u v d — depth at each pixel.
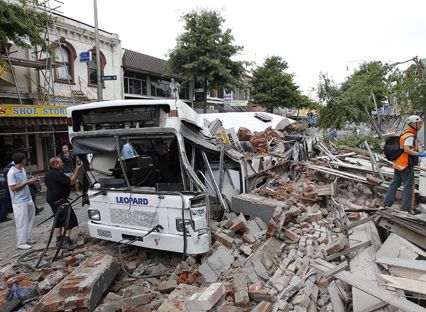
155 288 4.38
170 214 4.62
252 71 31.16
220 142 6.41
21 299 4.22
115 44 18.98
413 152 6.23
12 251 6.12
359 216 5.71
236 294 3.69
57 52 15.64
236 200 5.89
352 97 17.44
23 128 12.80
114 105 4.85
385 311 3.03
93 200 5.39
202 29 19.42
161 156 5.21
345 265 3.65
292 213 5.57
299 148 10.48
